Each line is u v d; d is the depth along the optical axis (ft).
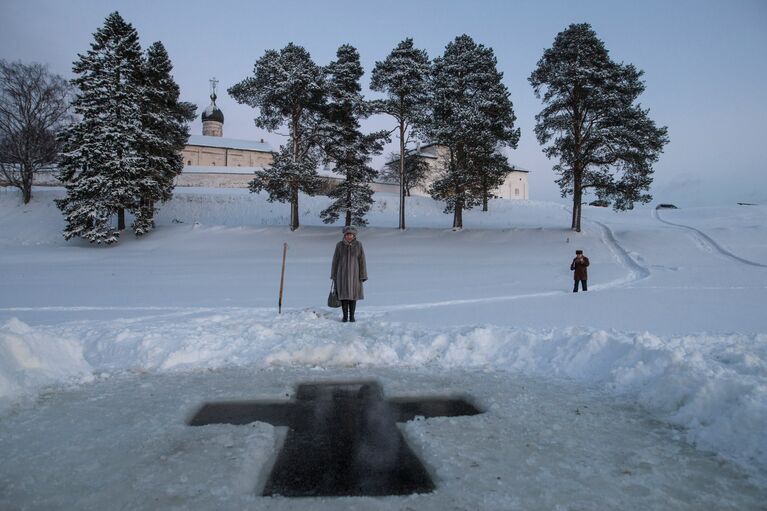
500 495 9.55
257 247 111.34
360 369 20.22
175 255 102.37
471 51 116.26
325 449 12.38
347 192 122.31
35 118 150.51
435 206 192.65
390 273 73.82
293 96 113.80
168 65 135.44
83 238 127.44
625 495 9.55
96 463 11.13
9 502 9.32
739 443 11.71
